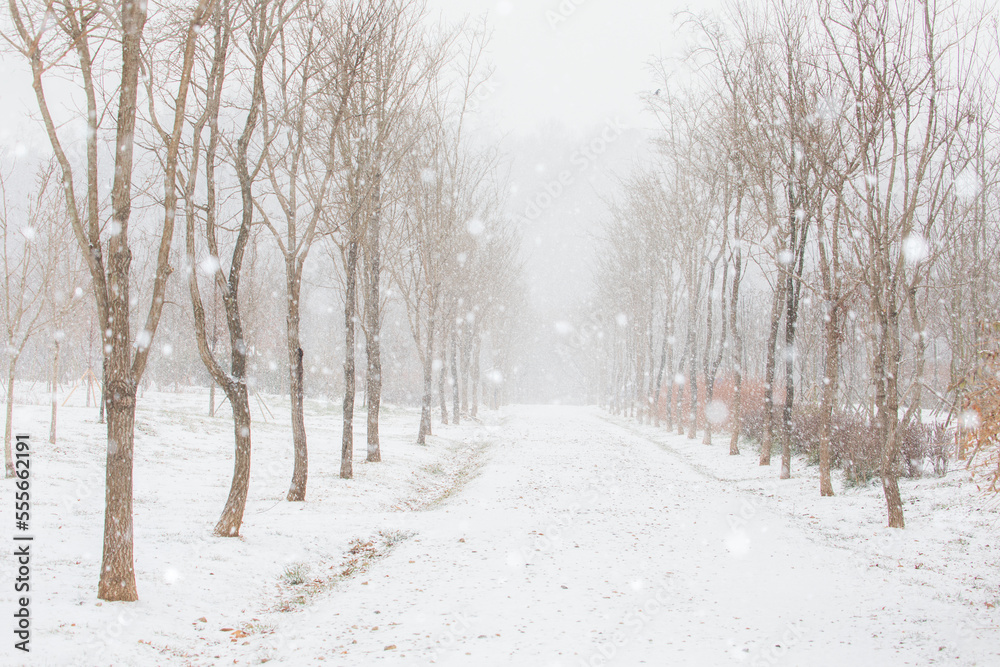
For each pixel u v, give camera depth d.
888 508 13.53
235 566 10.21
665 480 22.44
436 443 31.78
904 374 29.38
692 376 37.47
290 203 15.52
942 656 6.81
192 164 11.19
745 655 7.04
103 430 22.47
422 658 7.00
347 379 19.58
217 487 16.83
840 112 15.55
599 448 33.00
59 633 6.91
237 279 12.30
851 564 11.07
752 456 27.50
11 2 7.88
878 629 7.80
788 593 9.51
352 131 19.25
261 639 7.71
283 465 20.58
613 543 12.95
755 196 22.48
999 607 8.35
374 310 23.19
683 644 7.39
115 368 8.12
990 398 9.21
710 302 35.66
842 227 16.66
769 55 20.22
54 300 19.00
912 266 17.61
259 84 12.67
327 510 15.20
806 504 17.09
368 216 19.78
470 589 9.87
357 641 7.61
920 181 13.36
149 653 6.90
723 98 24.58
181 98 8.91
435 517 15.70
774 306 24.73
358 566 11.44
